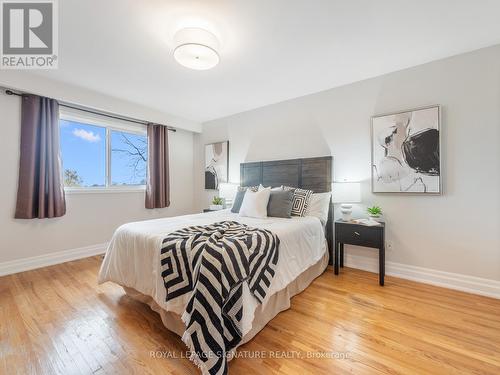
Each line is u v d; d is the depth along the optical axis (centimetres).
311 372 125
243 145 388
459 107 218
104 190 341
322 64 236
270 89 298
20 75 248
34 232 276
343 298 205
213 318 122
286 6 157
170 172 428
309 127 314
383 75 258
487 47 206
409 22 175
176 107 367
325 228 272
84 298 203
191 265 140
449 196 224
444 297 205
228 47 204
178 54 182
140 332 158
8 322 168
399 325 166
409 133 240
